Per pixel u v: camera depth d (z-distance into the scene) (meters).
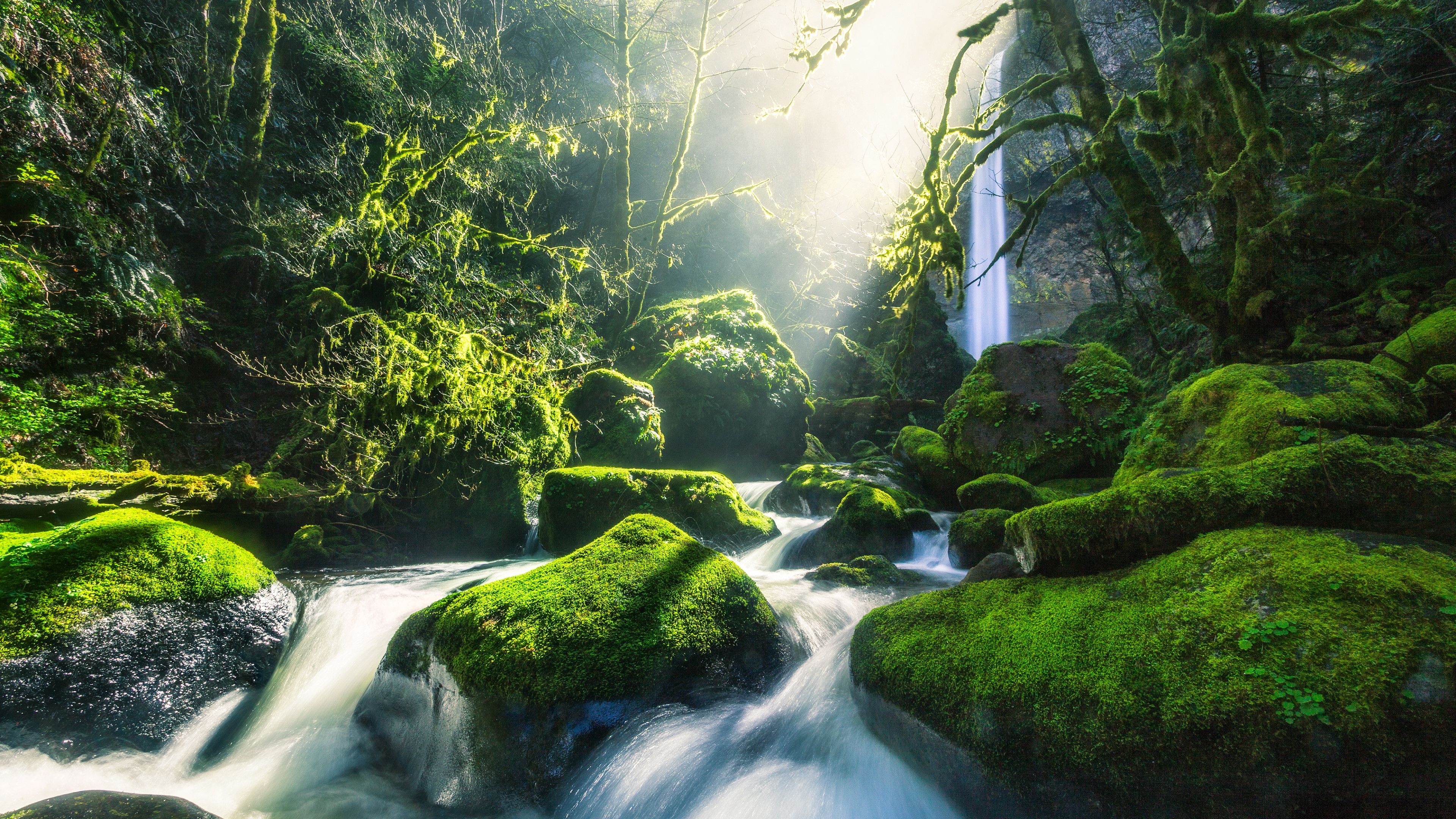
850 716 2.99
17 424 6.15
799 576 5.70
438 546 7.41
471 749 2.98
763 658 3.50
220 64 11.27
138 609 3.66
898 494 8.02
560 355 10.05
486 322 9.35
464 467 7.52
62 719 3.19
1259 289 6.48
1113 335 12.69
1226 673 2.04
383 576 6.12
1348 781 1.75
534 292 11.04
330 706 3.89
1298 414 3.41
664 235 17.91
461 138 12.31
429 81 13.13
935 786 2.47
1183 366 9.06
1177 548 2.76
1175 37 5.56
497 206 13.15
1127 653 2.28
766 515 7.83
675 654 3.15
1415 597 2.01
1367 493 2.58
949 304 24.67
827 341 19.05
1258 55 8.02
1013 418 8.10
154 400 7.45
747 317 13.16
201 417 8.22
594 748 2.86
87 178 7.84
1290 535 2.47
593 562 3.67
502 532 7.50
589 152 16.86
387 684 3.62
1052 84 6.95
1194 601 2.36
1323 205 7.16
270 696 3.92
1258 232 6.39
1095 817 2.06
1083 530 2.94
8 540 4.21
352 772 3.36
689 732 3.02
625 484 7.07
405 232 9.66
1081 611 2.58
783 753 2.99
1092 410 7.87
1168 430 4.28
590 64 18.34
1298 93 8.35
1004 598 2.94
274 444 8.41
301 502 6.85
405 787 3.22
